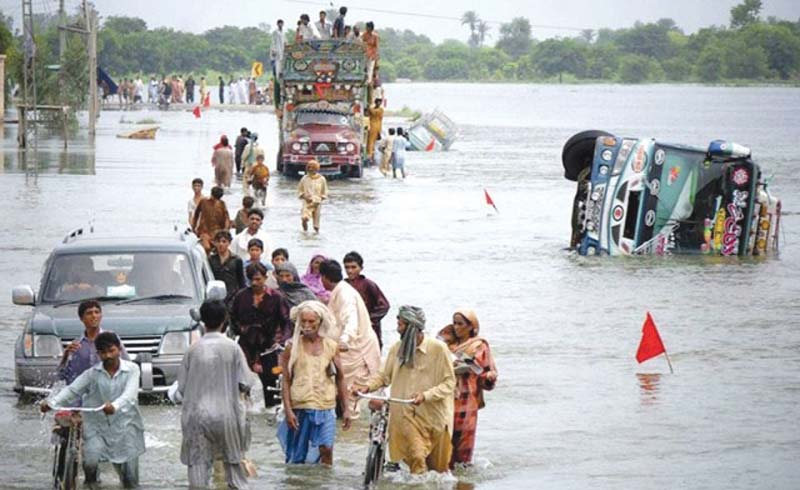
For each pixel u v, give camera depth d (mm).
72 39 194250
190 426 30672
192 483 30641
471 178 126875
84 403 30984
